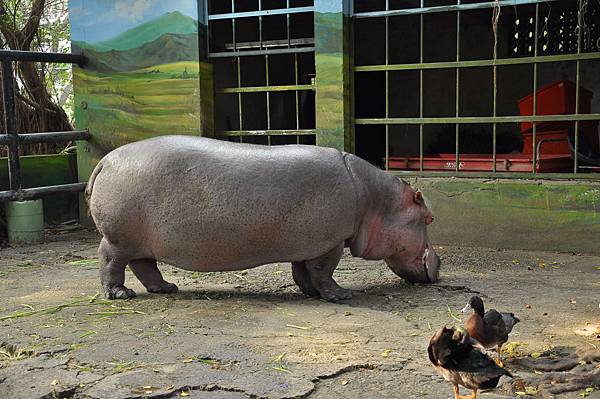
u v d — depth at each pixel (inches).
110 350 209.2
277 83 505.4
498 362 196.5
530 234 354.0
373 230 269.6
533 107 379.6
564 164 372.8
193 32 406.9
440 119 370.3
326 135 386.3
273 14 398.6
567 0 487.5
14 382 187.3
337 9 376.8
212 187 248.2
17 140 395.2
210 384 183.2
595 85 514.9
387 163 391.2
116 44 428.8
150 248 260.8
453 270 312.5
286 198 249.8
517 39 536.7
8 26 487.8
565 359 199.6
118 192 255.3
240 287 287.6
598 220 340.5
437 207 370.9
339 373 191.0
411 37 566.9
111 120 436.1
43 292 282.2
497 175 363.9
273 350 207.3
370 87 573.6
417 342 214.5
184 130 416.8
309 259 260.8
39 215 399.9
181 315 243.4
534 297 265.7
